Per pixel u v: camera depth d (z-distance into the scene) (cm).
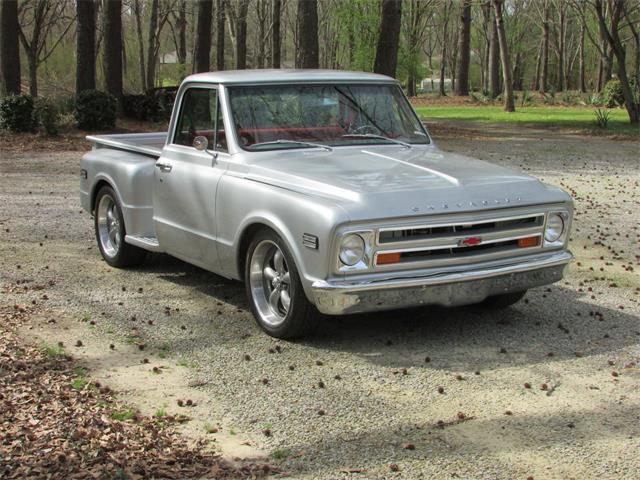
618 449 431
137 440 433
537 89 8412
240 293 737
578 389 514
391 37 2545
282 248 582
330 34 7081
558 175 1631
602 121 3017
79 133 2397
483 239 578
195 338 612
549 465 413
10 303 698
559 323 652
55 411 468
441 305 574
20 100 2295
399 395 504
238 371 545
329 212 537
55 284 763
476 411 479
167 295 729
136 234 786
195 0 5241
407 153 674
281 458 420
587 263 867
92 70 2617
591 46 7656
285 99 679
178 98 723
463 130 2925
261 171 616
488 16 6688
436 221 556
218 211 648
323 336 616
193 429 454
